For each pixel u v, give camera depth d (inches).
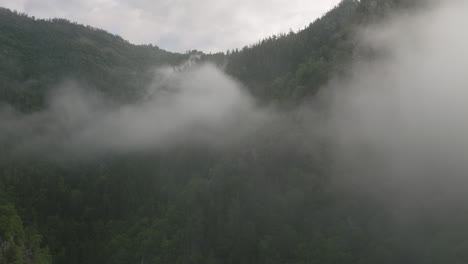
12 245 3998.5
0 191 5561.0
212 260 4119.1
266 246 3939.5
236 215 4335.6
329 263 3595.0
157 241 4936.0
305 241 3907.5
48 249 4835.1
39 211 5777.6
